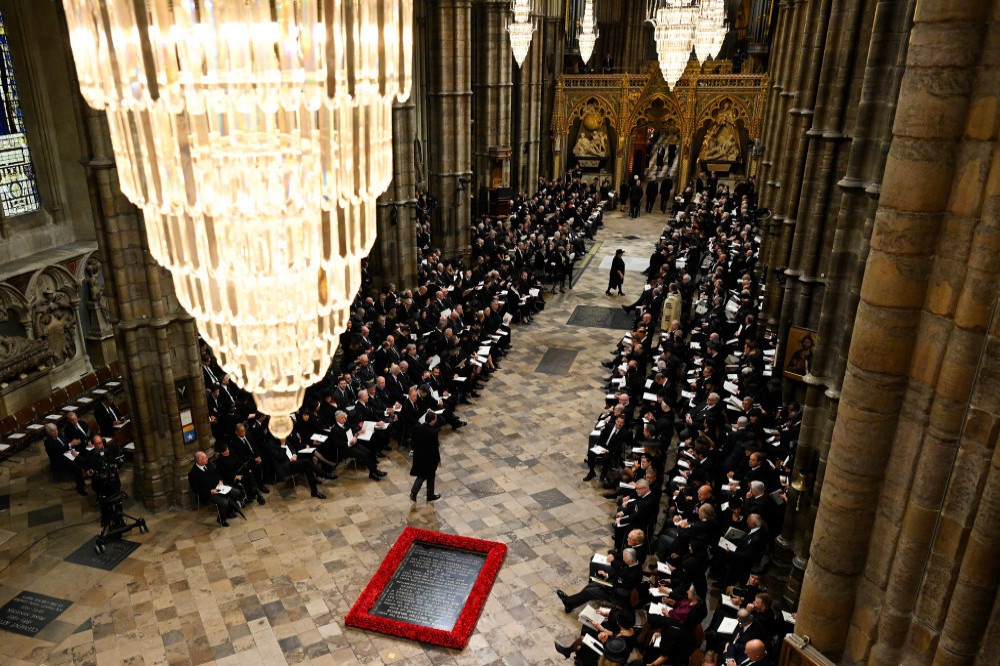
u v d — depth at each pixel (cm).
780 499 1152
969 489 466
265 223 382
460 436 1628
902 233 468
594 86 4128
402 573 1172
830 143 1255
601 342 2222
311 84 351
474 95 3297
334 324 459
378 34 375
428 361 1766
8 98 1622
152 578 1159
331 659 1000
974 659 483
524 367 2025
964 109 434
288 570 1181
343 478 1456
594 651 941
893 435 515
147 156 367
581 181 4194
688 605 936
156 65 336
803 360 1401
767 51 4044
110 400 1605
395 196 2172
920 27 441
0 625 1054
